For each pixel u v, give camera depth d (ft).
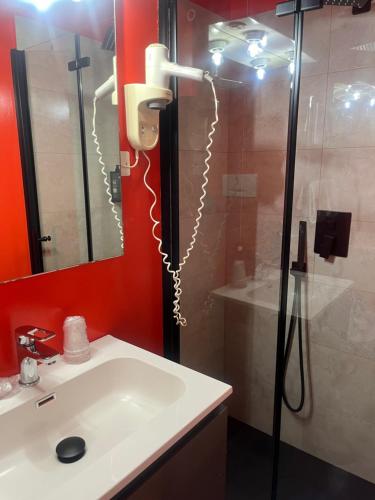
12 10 3.13
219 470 3.33
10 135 3.22
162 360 3.58
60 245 3.63
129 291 4.43
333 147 4.93
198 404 2.91
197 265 5.69
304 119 5.07
